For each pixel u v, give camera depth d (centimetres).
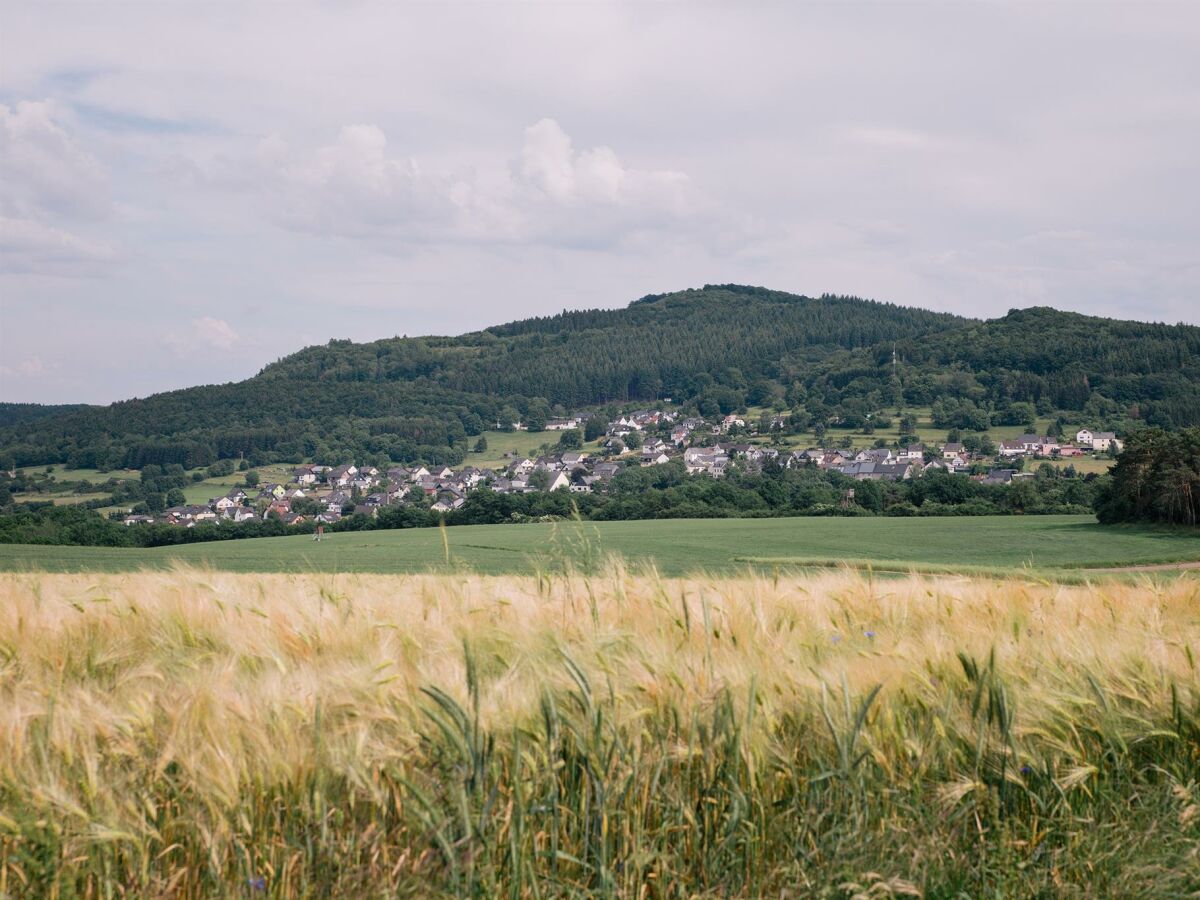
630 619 544
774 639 500
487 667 426
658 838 346
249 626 538
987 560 5425
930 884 334
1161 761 399
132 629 560
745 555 5759
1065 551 5878
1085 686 418
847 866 332
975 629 520
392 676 397
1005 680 413
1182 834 352
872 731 387
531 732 359
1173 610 618
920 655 458
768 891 337
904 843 347
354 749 343
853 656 462
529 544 6738
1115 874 343
